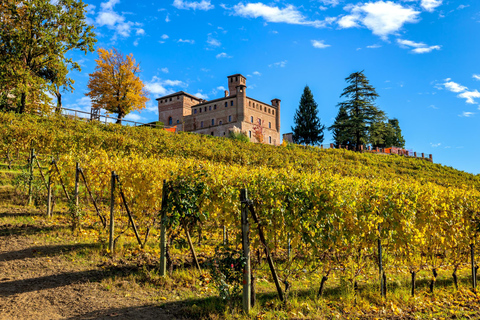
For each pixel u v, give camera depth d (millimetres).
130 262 6094
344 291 5355
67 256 6098
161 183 7625
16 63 25844
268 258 4762
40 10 26156
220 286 4266
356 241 5734
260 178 5680
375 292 5500
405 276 6871
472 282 6883
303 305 4688
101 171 8125
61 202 10453
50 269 5465
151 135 25672
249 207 4594
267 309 4527
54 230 7625
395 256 6680
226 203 5582
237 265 4426
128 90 40000
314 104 69562
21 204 9812
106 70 38938
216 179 5859
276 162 24219
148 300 4566
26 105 27969
